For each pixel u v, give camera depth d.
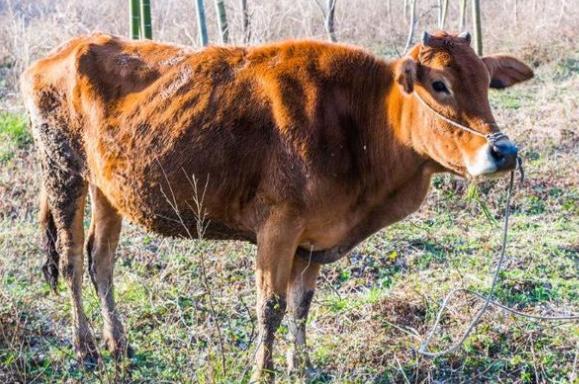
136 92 6.05
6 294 6.74
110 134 6.07
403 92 5.27
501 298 7.11
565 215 9.15
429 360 6.16
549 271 7.71
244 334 6.59
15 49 14.53
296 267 6.00
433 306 6.88
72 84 6.27
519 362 6.17
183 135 5.77
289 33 16.06
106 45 6.35
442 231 8.62
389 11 18.84
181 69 5.96
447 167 5.36
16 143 10.66
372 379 5.97
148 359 6.31
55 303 7.01
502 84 5.60
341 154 5.51
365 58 5.67
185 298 7.07
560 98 13.66
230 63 5.87
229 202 5.77
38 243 7.98
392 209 5.75
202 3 10.79
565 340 6.40
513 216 9.11
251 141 5.62
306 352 6.05
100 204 6.59
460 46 5.26
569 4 19.09
